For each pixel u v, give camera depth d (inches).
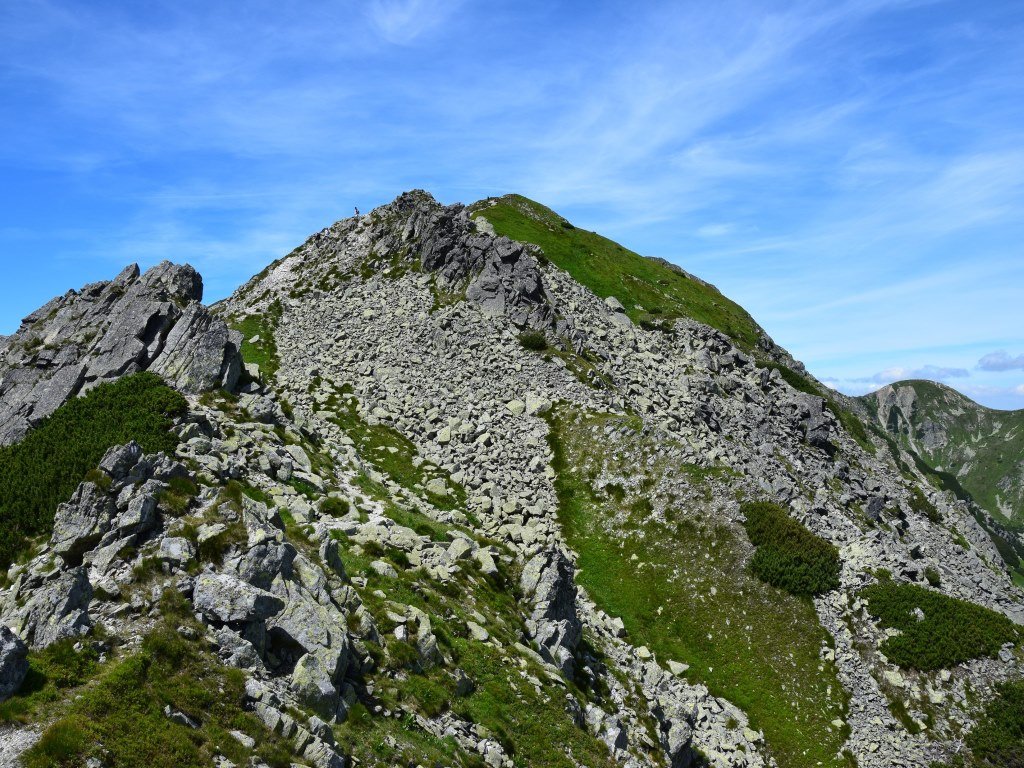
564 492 2445.9
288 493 1460.4
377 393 2807.6
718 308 5137.8
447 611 1301.7
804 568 2110.0
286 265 4259.4
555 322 3361.2
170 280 2130.9
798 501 2375.7
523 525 2194.9
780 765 1688.0
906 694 1840.6
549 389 2886.3
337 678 931.3
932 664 1886.1
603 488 2440.9
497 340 3147.1
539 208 5590.6
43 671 759.1
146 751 703.7
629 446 2544.3
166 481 1112.2
